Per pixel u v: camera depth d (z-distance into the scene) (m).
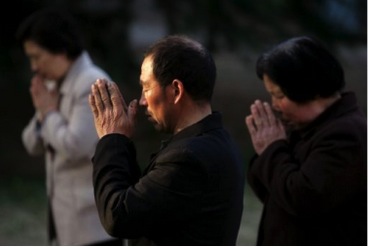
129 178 2.62
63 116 3.99
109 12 9.38
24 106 11.04
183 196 2.53
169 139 2.68
